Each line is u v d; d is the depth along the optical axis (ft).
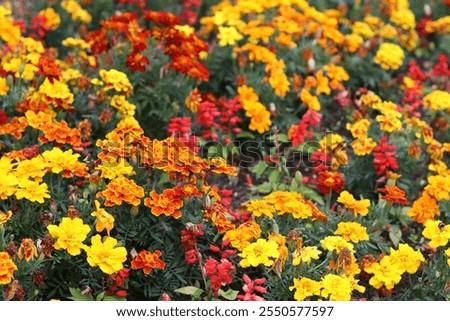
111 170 5.05
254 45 6.14
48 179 5.16
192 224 4.98
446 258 5.13
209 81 6.31
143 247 5.13
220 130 5.96
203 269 4.97
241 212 5.30
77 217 4.91
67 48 6.74
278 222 5.29
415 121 5.86
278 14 6.66
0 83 5.57
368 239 5.23
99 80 5.91
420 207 5.38
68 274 4.99
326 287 4.82
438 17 7.33
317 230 5.28
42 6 6.84
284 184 5.76
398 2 7.00
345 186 5.82
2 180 4.91
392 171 5.78
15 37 5.87
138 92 5.96
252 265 4.94
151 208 4.99
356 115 5.97
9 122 5.60
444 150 5.75
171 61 5.99
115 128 5.58
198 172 5.07
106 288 4.96
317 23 6.63
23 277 4.83
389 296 5.20
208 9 7.23
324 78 6.15
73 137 5.29
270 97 6.15
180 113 5.94
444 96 6.04
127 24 6.07
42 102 5.55
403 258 5.02
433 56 7.06
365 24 6.61
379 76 6.57
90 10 6.94
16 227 4.99
